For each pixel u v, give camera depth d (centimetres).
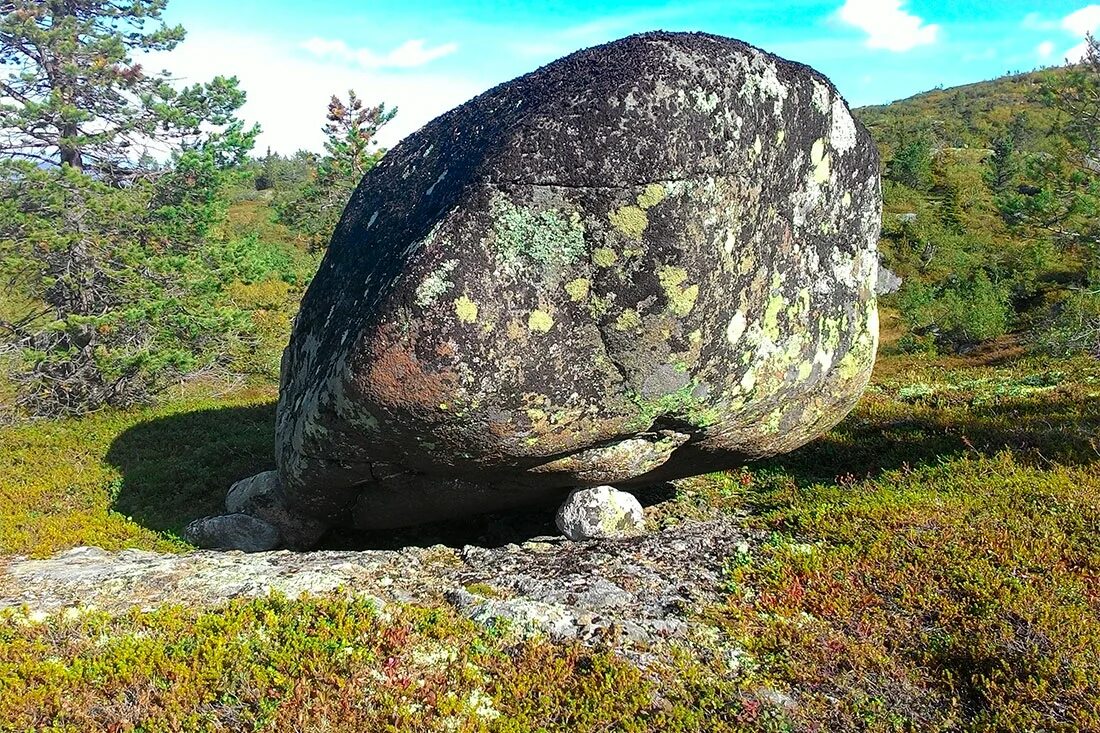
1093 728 342
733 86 493
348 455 546
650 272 480
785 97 523
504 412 487
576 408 504
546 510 696
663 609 455
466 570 513
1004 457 695
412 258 463
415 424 489
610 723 354
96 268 1177
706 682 386
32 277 1193
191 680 360
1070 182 1614
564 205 470
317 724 337
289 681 360
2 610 437
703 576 500
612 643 412
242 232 2609
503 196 465
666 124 469
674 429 552
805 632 427
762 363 547
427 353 460
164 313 1224
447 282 457
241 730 333
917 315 1742
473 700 365
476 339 463
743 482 759
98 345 1138
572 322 485
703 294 495
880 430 888
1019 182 2973
